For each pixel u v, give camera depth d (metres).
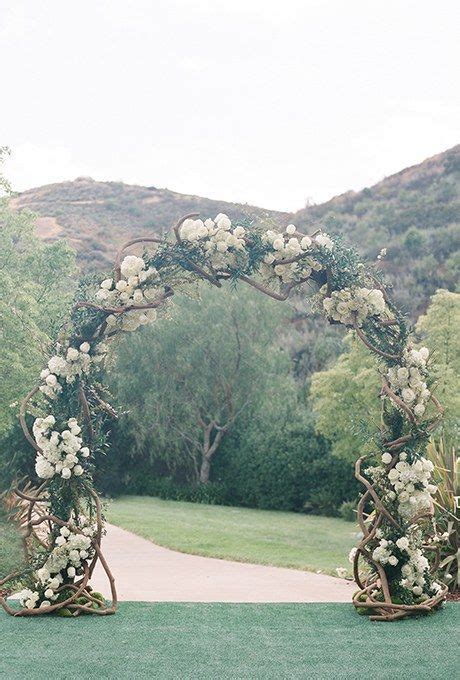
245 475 24.17
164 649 5.63
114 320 7.12
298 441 23.11
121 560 11.62
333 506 21.55
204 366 25.84
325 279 7.39
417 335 17.80
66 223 69.19
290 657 5.44
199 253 7.18
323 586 9.12
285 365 26.73
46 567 6.84
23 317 15.73
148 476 26.59
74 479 6.96
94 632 6.15
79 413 7.09
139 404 25.73
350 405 16.92
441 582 7.72
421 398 7.22
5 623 6.47
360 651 5.61
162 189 76.38
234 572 10.42
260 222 7.31
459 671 5.09
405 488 7.04
